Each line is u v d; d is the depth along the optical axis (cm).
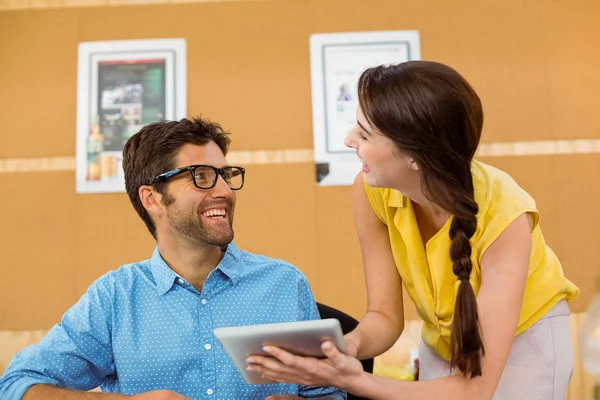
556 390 139
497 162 267
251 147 270
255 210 268
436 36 269
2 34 272
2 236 268
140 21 272
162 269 144
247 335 101
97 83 271
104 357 142
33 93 271
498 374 118
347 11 271
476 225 121
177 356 139
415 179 125
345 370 107
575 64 268
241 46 271
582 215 265
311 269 267
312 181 269
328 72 270
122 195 269
